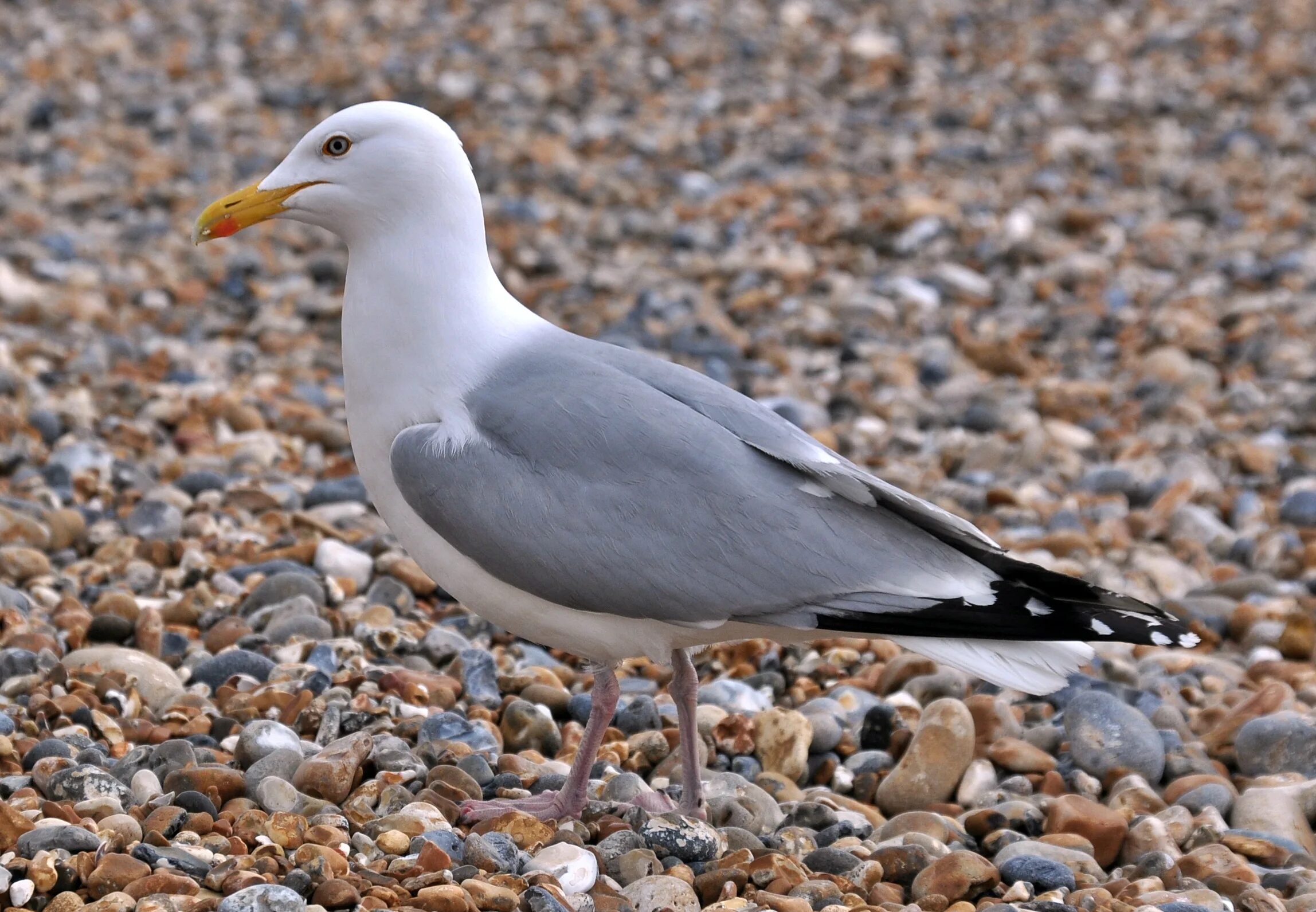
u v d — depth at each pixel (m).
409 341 8.18
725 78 28.33
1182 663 10.80
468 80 27.42
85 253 19.78
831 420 16.11
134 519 12.30
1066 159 24.19
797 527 7.71
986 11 32.22
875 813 8.80
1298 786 8.91
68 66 27.58
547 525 7.74
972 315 19.00
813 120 26.41
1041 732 9.62
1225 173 23.61
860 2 32.66
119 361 16.25
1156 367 16.97
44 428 14.05
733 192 22.78
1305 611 11.45
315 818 7.84
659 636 7.90
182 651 10.35
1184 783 9.01
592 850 7.75
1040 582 7.71
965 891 7.65
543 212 21.97
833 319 18.67
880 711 9.52
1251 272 19.70
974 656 7.64
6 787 8.02
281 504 12.98
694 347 17.36
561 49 29.42
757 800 8.59
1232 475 14.70
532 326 8.43
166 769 8.34
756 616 7.72
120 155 23.84
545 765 8.99
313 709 9.12
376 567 11.78
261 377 16.38
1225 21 31.11
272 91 26.81
